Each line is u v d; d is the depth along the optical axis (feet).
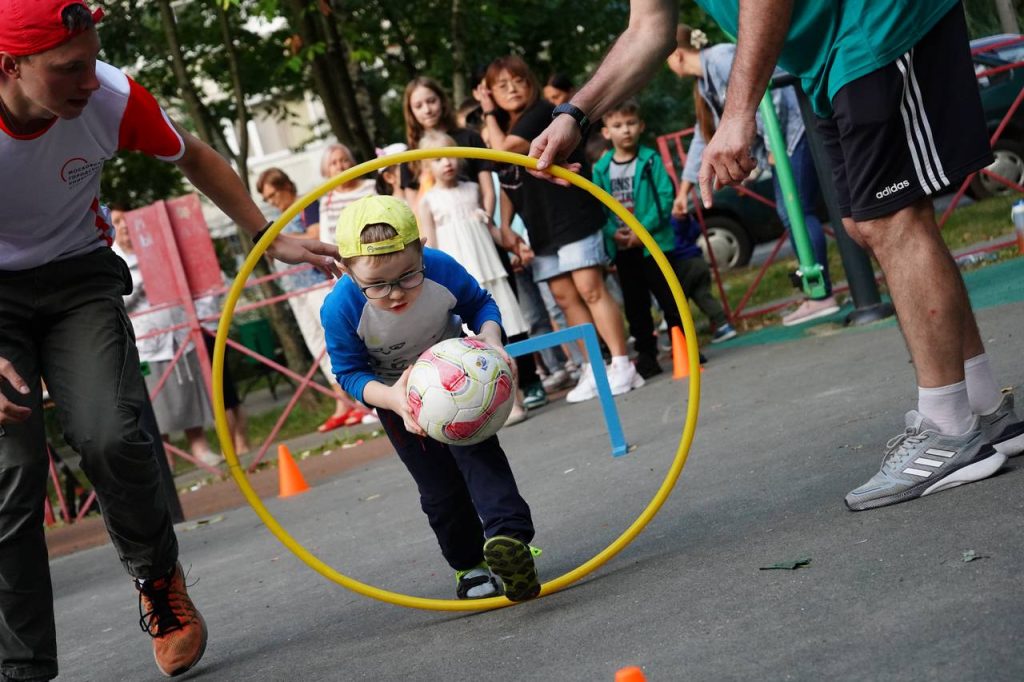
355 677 11.91
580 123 13.75
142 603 13.67
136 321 38.37
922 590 10.17
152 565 13.39
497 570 12.57
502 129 31.35
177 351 39.06
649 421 25.43
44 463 12.61
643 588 12.57
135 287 38.14
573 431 26.94
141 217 37.73
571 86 33.42
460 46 54.49
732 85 13.03
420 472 13.73
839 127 12.97
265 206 99.25
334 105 53.67
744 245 56.13
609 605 12.26
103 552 27.68
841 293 37.91
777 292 45.21
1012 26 38.70
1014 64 39.04
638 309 32.71
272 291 58.03
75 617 19.57
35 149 11.84
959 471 13.05
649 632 10.96
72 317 12.91
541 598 13.39
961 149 12.64
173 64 54.54
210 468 38.47
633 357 37.29
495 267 29.99
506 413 12.62
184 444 55.11
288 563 20.03
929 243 12.97
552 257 30.42
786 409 22.09
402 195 31.83
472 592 13.82
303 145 75.00
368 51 49.98
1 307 12.58
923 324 13.05
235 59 54.75
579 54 63.41
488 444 13.34
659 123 77.82
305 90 69.26
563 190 29.71
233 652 14.47
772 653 9.60
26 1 10.93
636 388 30.94
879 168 12.83
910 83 12.57
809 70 13.30
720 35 65.31
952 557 10.81
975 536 11.24
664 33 14.14
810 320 34.01
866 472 15.33
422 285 13.21
